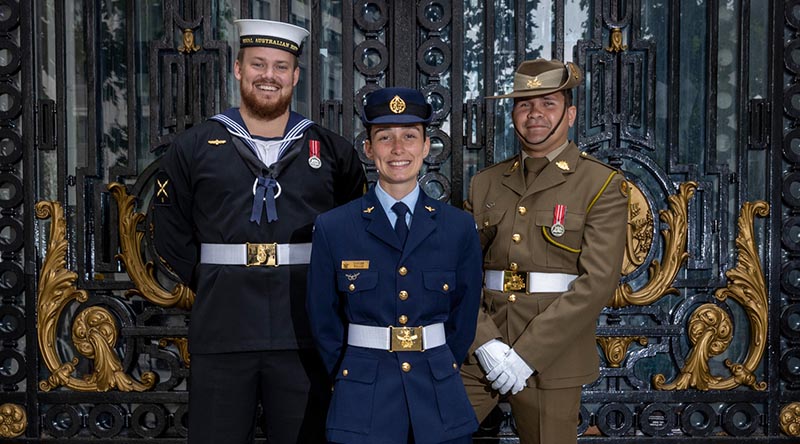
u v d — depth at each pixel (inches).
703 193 143.8
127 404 147.9
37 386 145.8
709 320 143.6
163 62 145.5
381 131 94.6
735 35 146.3
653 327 141.9
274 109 108.4
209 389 106.9
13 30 147.3
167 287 147.8
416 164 95.0
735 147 146.6
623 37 145.7
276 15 147.4
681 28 146.7
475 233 98.8
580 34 147.1
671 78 143.4
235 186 107.6
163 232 112.6
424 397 91.7
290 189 108.7
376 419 90.1
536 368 103.2
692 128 147.1
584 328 105.3
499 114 147.5
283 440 107.7
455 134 143.7
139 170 149.6
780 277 144.6
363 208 97.3
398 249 95.0
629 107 144.9
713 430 145.6
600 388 145.7
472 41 146.8
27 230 146.3
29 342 145.8
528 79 111.1
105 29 149.2
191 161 109.1
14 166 147.4
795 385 144.6
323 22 147.7
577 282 105.0
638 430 145.4
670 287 142.4
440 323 96.7
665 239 143.3
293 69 110.0
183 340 145.3
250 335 105.9
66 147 147.9
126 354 145.5
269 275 106.7
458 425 91.9
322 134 114.7
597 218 107.0
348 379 92.7
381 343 93.6
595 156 143.8
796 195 146.6
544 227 108.3
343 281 95.0
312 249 97.4
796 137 143.8
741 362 146.5
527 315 107.9
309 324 103.6
